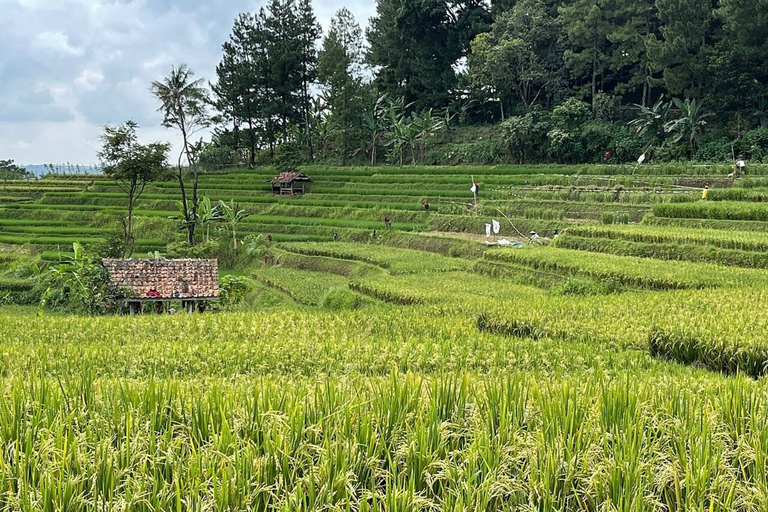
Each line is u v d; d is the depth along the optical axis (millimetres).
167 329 20156
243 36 88812
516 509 5555
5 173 93688
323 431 6160
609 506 5418
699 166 52781
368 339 17016
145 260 37000
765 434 6480
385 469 5992
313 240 58750
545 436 6316
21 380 8344
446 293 30688
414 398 6957
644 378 10445
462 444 6441
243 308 36812
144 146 52625
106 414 6871
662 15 62312
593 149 64562
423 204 60031
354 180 73250
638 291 26594
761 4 54625
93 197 74312
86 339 19047
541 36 73062
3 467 5441
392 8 88625
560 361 14258
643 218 42500
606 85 76750
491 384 7762
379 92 90125
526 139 68062
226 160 89250
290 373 13547
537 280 33438
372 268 44406
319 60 82562
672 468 5750
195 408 6832
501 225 51406
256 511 5230
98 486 5527
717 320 16094
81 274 35250
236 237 60500
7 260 52906
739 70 58219
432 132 80312
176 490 5172
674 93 62125
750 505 5551
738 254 31562
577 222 48188
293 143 88438
